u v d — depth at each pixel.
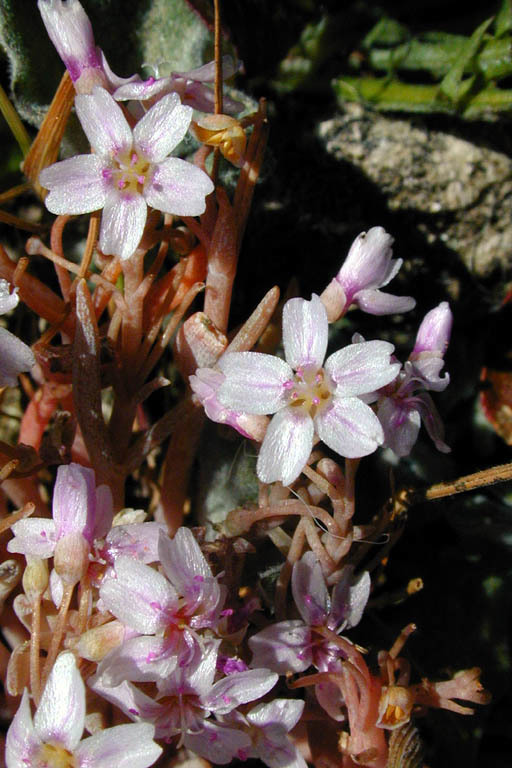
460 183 0.15
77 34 0.12
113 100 0.11
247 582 0.13
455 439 0.16
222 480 0.14
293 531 0.13
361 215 0.15
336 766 0.12
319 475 0.11
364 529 0.12
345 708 0.12
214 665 0.11
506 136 0.15
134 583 0.11
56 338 0.15
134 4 0.14
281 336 0.13
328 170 0.15
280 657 0.11
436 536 0.15
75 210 0.11
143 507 0.15
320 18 0.15
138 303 0.12
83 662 0.11
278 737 0.11
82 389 0.12
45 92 0.14
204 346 0.12
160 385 0.12
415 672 0.14
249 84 0.15
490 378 0.16
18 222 0.13
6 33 0.13
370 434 0.11
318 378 0.11
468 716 0.14
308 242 0.15
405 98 0.15
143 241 0.12
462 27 0.15
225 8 0.15
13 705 0.12
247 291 0.15
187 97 0.12
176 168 0.11
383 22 0.15
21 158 0.15
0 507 0.13
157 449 0.15
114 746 0.10
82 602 0.11
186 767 0.12
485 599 0.14
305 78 0.15
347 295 0.12
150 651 0.11
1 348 0.11
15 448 0.12
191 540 0.11
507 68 0.14
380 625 0.14
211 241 0.12
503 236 0.15
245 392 0.11
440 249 0.15
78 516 0.11
